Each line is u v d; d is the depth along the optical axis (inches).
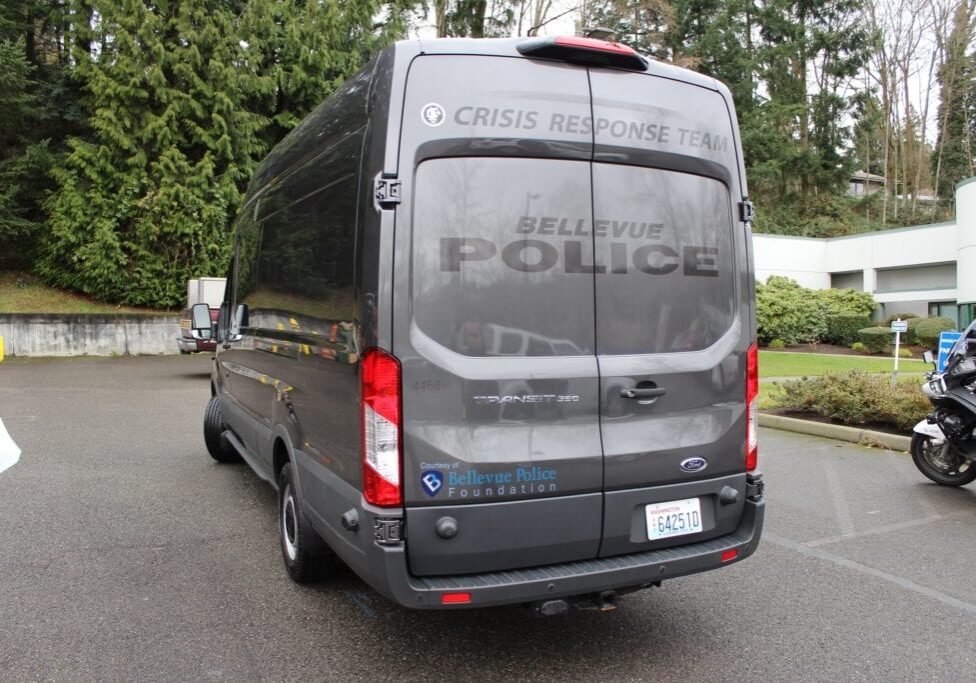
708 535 135.6
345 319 123.8
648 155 129.7
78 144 766.5
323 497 135.3
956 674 131.2
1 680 122.6
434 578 115.4
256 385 200.7
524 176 119.7
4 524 205.3
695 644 141.6
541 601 119.2
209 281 611.2
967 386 249.8
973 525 219.5
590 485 122.3
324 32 876.6
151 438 331.6
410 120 113.3
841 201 1457.9
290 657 133.0
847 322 952.9
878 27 1423.5
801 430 368.5
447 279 114.4
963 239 859.4
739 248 140.5
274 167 191.0
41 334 706.2
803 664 134.3
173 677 125.0
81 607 152.3
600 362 124.0
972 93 1473.9
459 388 114.1
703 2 1391.5
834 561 189.0
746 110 1418.6
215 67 789.9
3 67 722.8
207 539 195.8
